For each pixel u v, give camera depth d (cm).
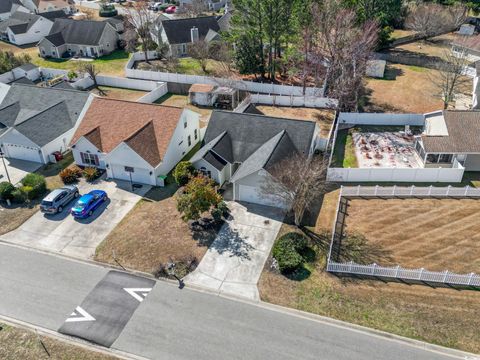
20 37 8088
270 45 6056
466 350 2334
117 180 4003
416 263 2933
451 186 3794
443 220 3344
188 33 7388
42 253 3131
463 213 3419
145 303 2683
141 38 7506
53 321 2580
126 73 6425
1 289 2817
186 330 2492
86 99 4725
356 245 3111
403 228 3272
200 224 3366
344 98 5172
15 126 4231
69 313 2631
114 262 3028
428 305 2606
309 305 2636
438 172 3791
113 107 4341
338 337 2425
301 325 2505
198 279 2855
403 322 2502
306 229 3297
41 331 2516
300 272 2880
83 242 3228
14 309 2667
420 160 4197
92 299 2727
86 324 2552
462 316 2527
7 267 3003
